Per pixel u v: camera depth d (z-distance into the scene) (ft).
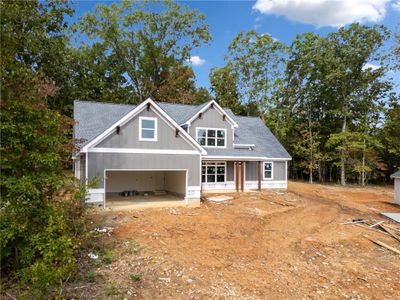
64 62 91.25
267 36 127.65
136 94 132.16
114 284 22.29
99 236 32.99
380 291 23.94
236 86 137.28
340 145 111.55
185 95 130.31
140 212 47.11
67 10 77.41
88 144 46.24
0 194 20.36
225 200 60.54
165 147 52.70
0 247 19.85
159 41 132.87
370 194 83.82
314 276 26.45
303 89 127.75
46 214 21.48
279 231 40.11
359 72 111.86
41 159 20.98
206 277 24.93
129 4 124.06
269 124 128.26
